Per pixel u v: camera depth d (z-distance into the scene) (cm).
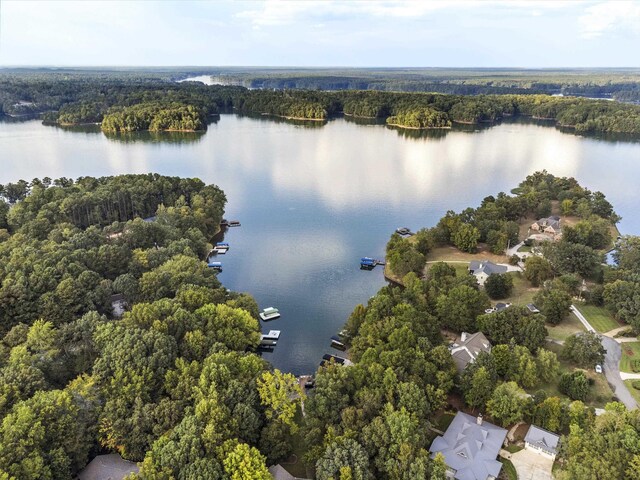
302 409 9969
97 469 7994
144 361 9250
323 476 7562
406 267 16388
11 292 11388
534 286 15950
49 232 16450
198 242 17862
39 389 8650
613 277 14788
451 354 10794
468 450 8562
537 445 8800
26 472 6931
